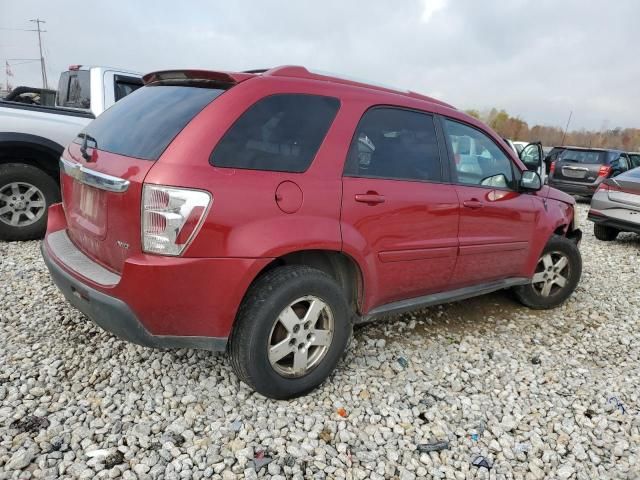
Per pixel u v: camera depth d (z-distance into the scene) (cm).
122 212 235
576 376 343
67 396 266
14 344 314
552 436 273
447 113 353
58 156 528
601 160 1298
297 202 259
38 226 522
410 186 314
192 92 269
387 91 322
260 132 253
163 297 232
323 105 280
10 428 237
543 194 434
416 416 280
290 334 268
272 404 274
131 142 255
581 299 507
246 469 225
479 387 315
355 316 312
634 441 274
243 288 245
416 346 364
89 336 330
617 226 776
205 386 284
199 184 228
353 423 267
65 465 217
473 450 256
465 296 378
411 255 319
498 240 381
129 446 232
